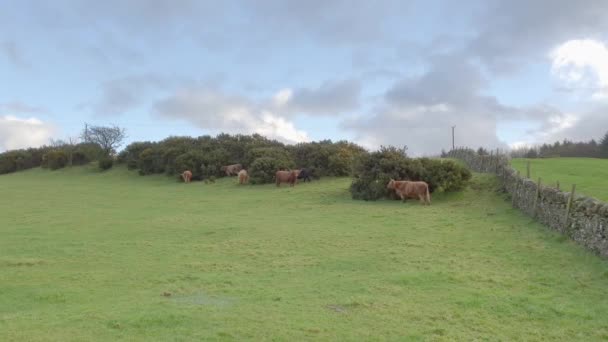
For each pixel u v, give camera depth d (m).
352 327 7.77
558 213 14.96
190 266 12.04
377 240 15.09
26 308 8.79
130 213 22.44
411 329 7.73
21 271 11.55
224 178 36.62
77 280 10.75
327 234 16.16
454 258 12.59
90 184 38.16
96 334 7.32
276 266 12.02
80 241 15.54
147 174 41.62
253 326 7.72
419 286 10.10
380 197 24.94
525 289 9.91
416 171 24.48
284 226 17.91
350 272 11.40
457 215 19.56
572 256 12.26
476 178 25.70
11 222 20.03
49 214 22.33
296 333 7.46
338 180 31.67
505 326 7.94
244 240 15.35
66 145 57.41
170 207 24.55
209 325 7.74
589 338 7.50
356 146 35.94
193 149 40.12
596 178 23.62
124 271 11.55
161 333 7.38
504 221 17.70
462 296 9.39
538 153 64.81
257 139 43.81
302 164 35.00
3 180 44.41
